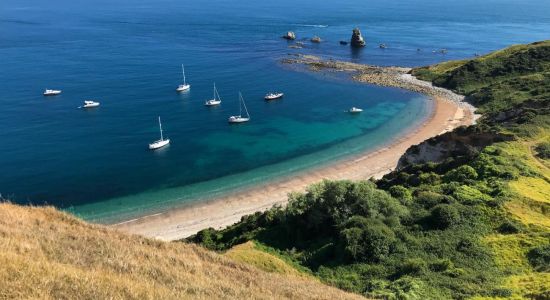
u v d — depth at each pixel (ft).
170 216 210.18
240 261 103.86
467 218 126.41
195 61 515.09
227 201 224.33
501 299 85.46
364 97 394.32
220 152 285.43
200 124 331.57
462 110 348.59
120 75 453.58
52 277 57.41
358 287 103.14
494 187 142.41
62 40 630.33
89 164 264.52
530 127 204.23
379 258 112.98
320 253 122.11
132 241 91.25
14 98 377.09
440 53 596.70
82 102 370.32
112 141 297.33
